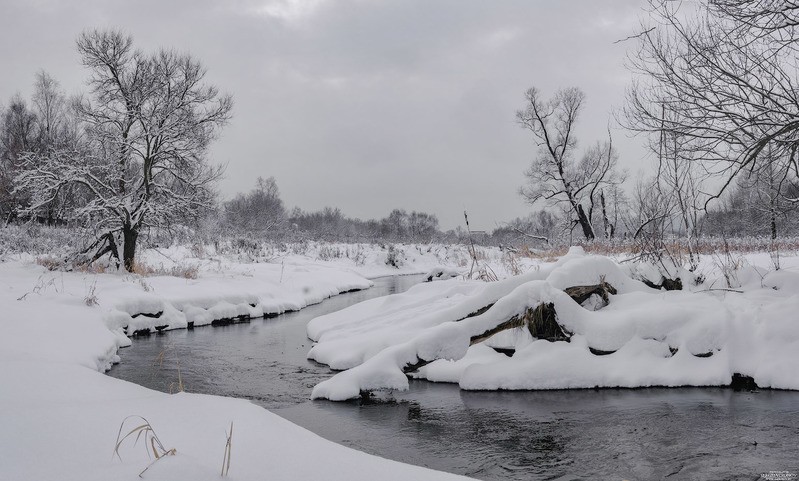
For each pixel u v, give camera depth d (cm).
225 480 336
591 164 3522
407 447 538
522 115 3725
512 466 484
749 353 736
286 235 4547
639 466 476
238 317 1493
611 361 765
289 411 670
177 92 1906
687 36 809
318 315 1578
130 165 1909
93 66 1797
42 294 1148
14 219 2500
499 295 851
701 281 938
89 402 520
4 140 3569
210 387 785
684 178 959
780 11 701
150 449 383
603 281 886
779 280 859
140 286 1434
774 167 842
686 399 674
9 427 396
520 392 742
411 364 751
